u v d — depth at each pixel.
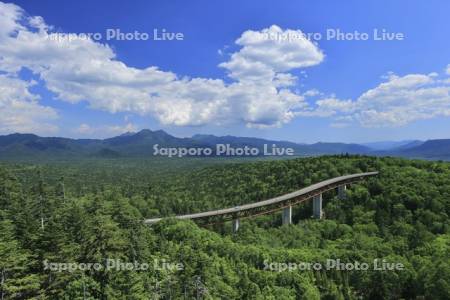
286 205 159.38
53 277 58.25
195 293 67.81
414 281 102.56
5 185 112.31
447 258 106.38
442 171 184.25
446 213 145.88
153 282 68.00
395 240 129.50
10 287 51.66
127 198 196.88
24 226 67.50
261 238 130.75
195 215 147.38
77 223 70.62
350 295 100.31
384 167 192.12
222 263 90.69
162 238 94.38
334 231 142.50
